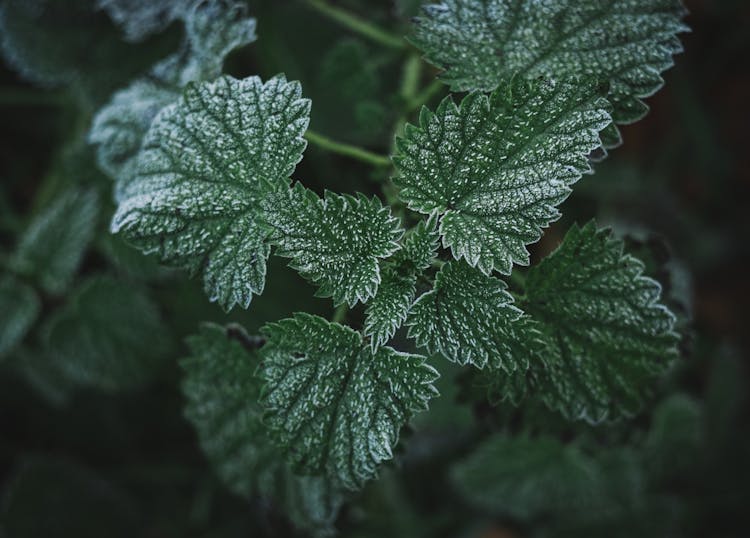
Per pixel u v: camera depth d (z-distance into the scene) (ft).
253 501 1.15
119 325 1.28
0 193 1.47
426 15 0.91
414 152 0.85
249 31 0.96
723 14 1.98
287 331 0.85
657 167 1.96
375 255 0.85
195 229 0.86
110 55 1.22
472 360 0.84
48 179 1.49
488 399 0.92
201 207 0.86
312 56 1.33
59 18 1.20
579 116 0.84
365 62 1.19
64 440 1.59
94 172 1.26
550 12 0.89
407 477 1.63
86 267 1.44
